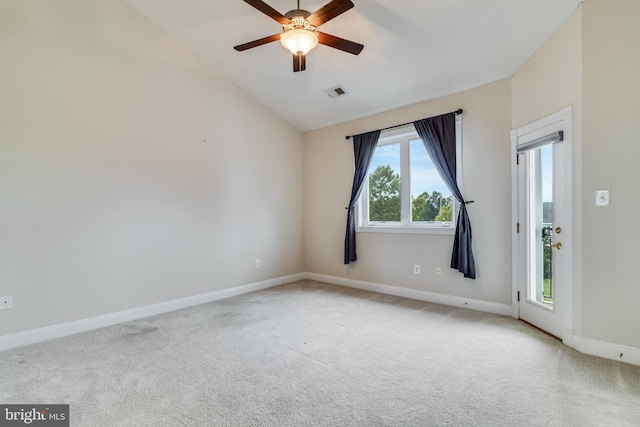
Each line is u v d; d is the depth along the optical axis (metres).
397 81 3.66
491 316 3.29
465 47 3.01
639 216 2.21
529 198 3.05
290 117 4.97
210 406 1.81
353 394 1.91
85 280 3.02
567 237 2.54
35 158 2.76
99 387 2.01
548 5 2.45
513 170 3.23
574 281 2.48
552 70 2.70
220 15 3.27
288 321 3.22
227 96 4.25
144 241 3.44
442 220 3.87
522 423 1.63
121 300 3.25
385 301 3.91
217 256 4.12
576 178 2.45
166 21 3.46
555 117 2.64
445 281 3.77
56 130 2.86
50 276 2.83
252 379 2.10
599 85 2.32
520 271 3.17
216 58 3.93
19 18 2.67
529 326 3.00
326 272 5.08
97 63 3.10
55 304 2.85
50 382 2.07
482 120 3.46
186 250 3.80
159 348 2.59
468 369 2.20
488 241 3.42
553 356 2.37
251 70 4.04
